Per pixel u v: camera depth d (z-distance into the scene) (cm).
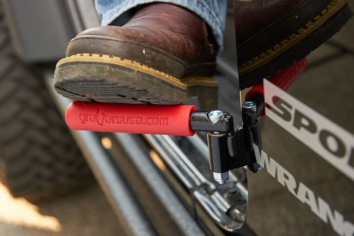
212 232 75
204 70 87
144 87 62
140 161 98
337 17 42
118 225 134
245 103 55
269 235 60
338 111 44
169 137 101
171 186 89
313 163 48
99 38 62
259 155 56
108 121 66
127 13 87
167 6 78
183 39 75
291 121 49
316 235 51
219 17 86
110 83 60
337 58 42
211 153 60
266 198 57
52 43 127
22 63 130
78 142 117
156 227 84
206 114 60
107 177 100
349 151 44
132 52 63
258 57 52
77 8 128
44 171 140
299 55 47
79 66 60
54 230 136
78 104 68
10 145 133
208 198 82
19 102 131
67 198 152
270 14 49
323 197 48
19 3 124
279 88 50
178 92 66
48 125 135
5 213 147
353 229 46
